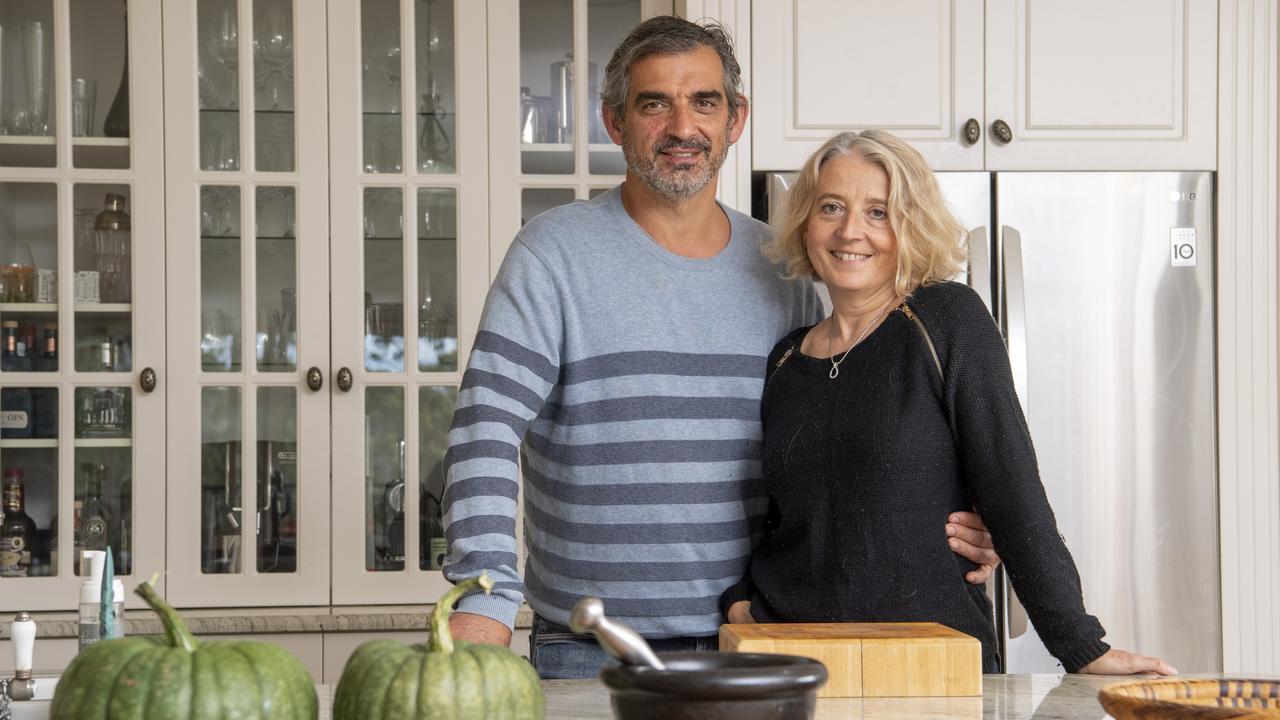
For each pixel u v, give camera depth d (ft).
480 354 5.39
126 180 9.36
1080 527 8.53
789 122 8.63
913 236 5.13
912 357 4.98
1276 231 8.77
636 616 5.43
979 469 4.85
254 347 9.37
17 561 9.20
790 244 5.50
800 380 5.30
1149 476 8.57
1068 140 8.75
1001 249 8.54
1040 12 8.72
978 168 8.70
